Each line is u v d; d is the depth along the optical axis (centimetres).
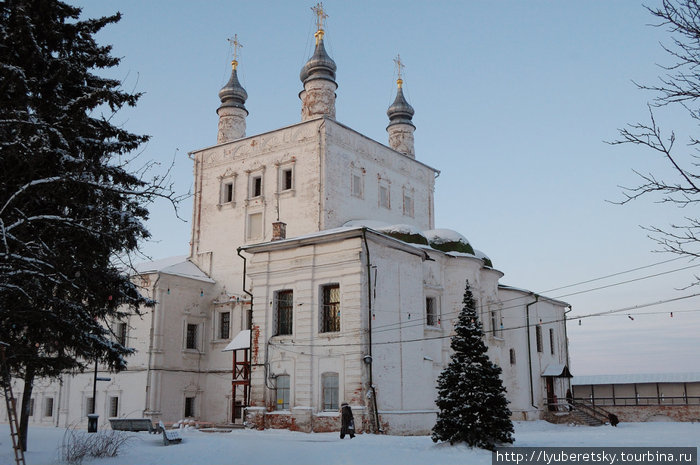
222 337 4097
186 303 4019
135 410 3738
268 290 3288
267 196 4134
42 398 4219
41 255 1484
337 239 3083
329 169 3947
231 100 4797
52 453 1927
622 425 4150
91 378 4003
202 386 4019
